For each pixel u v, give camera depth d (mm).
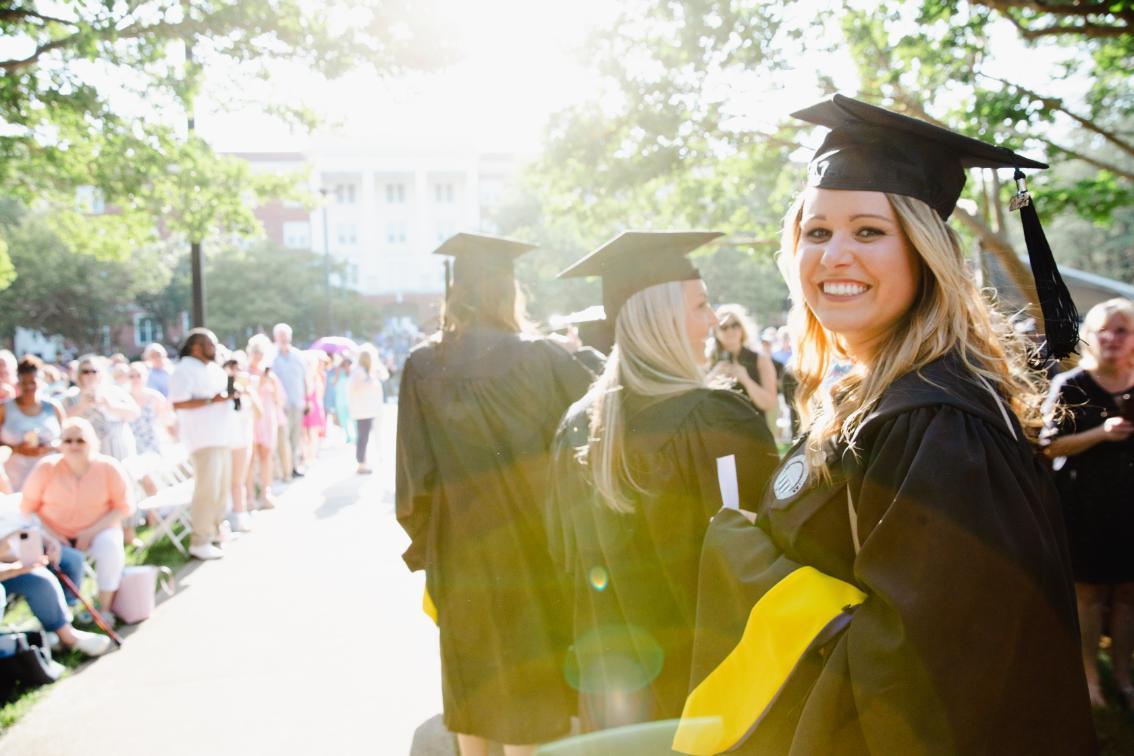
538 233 38531
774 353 13672
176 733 3924
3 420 6832
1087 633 3664
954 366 1266
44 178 9664
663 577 2055
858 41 8547
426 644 5016
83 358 7809
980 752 1087
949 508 1123
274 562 7180
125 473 5820
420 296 72938
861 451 1257
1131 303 3518
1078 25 6945
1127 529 3490
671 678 2041
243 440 8602
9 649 4508
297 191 10930
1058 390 3504
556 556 2525
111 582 5547
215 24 8406
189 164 9852
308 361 13453
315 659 4828
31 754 3762
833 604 1282
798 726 1215
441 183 75875
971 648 1091
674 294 2213
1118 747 3262
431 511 3029
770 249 12086
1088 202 8203
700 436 2018
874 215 1313
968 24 6719
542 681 2867
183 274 47812
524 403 2980
